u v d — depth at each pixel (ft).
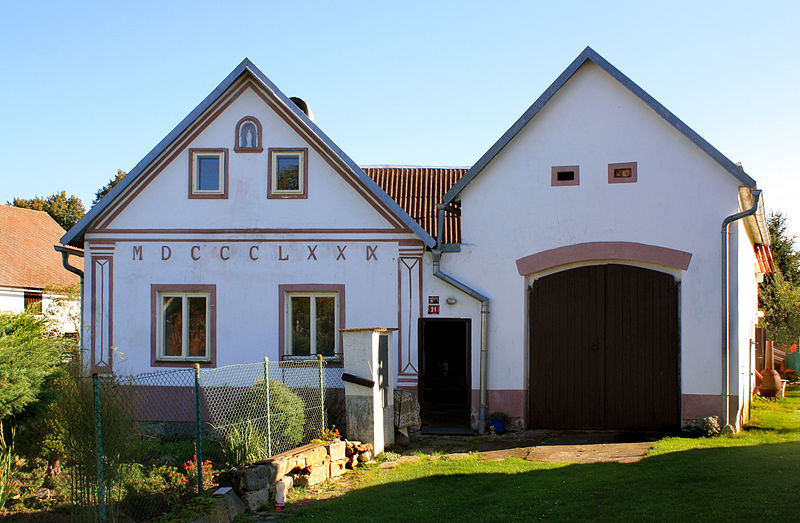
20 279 91.35
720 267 45.42
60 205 166.30
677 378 46.29
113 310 51.01
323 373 45.24
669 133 46.44
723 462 34.04
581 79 47.85
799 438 42.55
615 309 47.39
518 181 48.42
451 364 67.56
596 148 47.47
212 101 50.65
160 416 50.01
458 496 30.45
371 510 28.91
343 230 49.85
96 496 26.94
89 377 28.78
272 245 50.39
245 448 35.29
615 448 41.11
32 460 34.96
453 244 48.62
